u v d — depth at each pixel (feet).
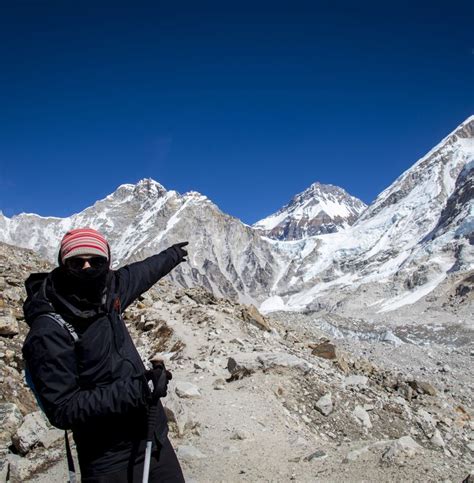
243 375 43.16
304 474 25.05
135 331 68.18
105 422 12.06
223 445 29.60
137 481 12.15
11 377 40.29
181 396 37.19
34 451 29.63
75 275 11.77
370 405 43.11
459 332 289.94
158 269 14.28
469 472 24.66
